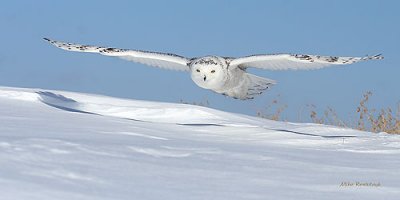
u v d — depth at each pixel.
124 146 9.34
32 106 15.96
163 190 6.93
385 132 16.33
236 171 8.43
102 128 12.19
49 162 7.50
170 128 13.64
